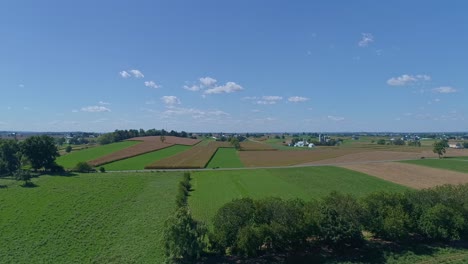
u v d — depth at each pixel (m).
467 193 60.69
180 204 72.50
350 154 198.25
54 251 53.97
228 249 53.38
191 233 49.59
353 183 106.69
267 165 151.00
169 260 49.50
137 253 52.84
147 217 69.81
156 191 94.56
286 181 110.56
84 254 52.88
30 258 51.69
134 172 127.88
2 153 123.75
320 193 92.00
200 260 50.72
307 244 53.81
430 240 56.28
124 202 81.81
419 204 58.41
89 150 190.88
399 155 190.38
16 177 107.38
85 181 106.62
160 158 167.62
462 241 56.09
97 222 66.88
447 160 162.62
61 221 67.19
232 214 53.03
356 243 53.56
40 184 101.50
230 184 105.69
